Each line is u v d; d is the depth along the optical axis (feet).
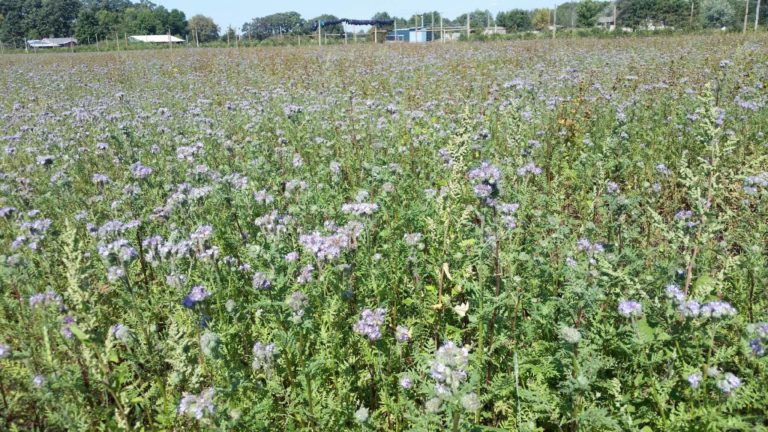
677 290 11.60
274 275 13.60
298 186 19.90
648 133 29.09
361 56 84.84
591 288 12.58
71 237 13.64
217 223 19.44
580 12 243.40
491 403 12.76
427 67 65.72
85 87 65.41
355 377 12.75
